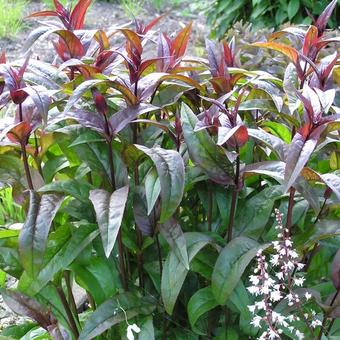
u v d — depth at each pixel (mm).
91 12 7246
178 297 2033
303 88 1835
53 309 1982
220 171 1796
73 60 1814
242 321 1879
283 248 1681
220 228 2020
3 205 3457
